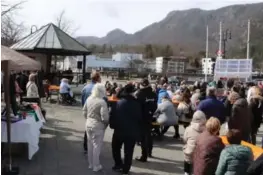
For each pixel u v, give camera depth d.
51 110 17.19
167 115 10.76
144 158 8.67
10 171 7.03
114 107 7.48
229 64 33.81
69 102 19.70
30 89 12.22
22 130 7.84
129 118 7.35
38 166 7.86
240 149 5.03
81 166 8.05
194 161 6.00
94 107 7.50
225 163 5.03
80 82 28.36
